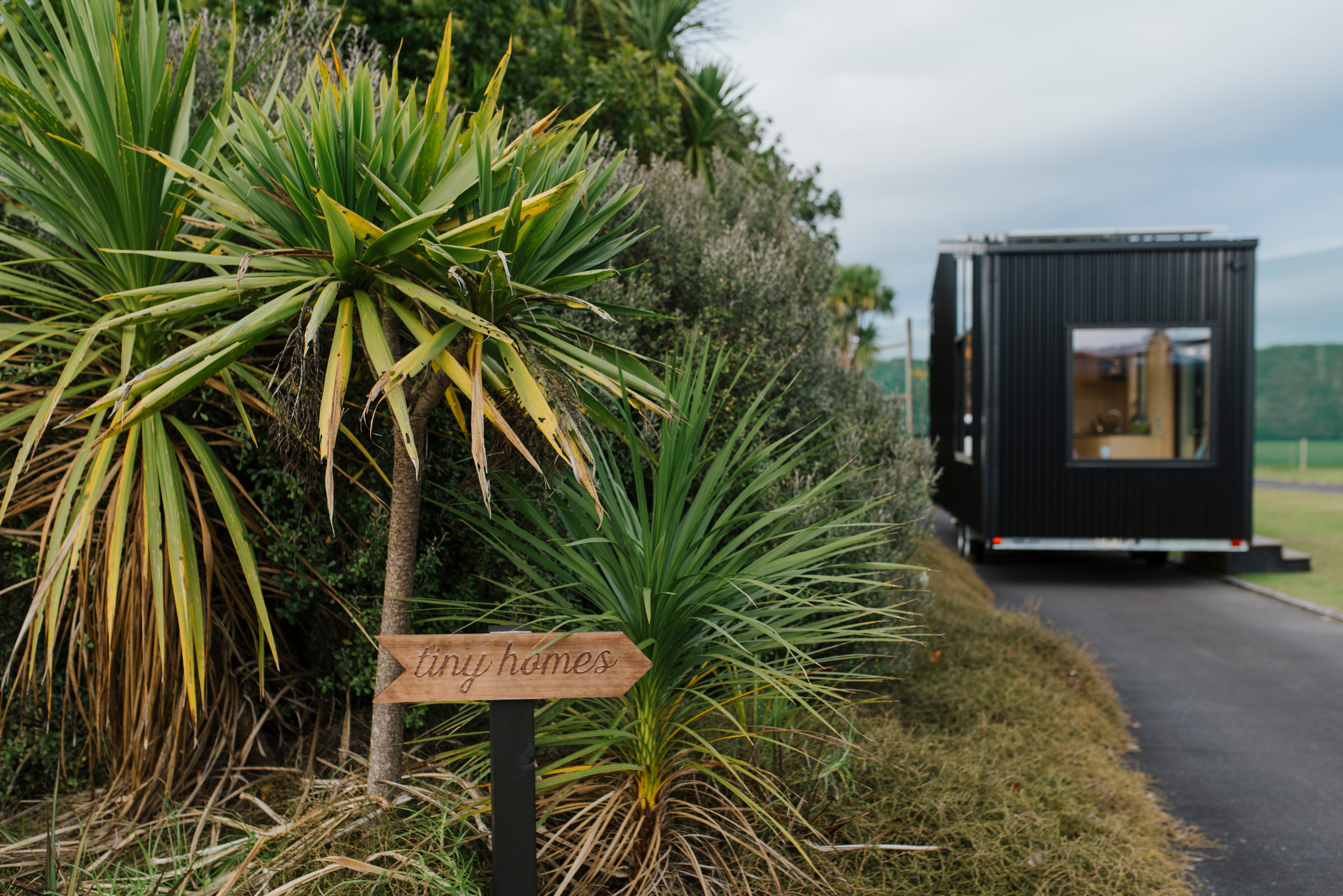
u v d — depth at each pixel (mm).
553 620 2135
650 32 7340
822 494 2701
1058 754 3211
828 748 2615
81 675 2492
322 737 2717
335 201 1725
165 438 2158
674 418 2156
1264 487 17000
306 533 2527
